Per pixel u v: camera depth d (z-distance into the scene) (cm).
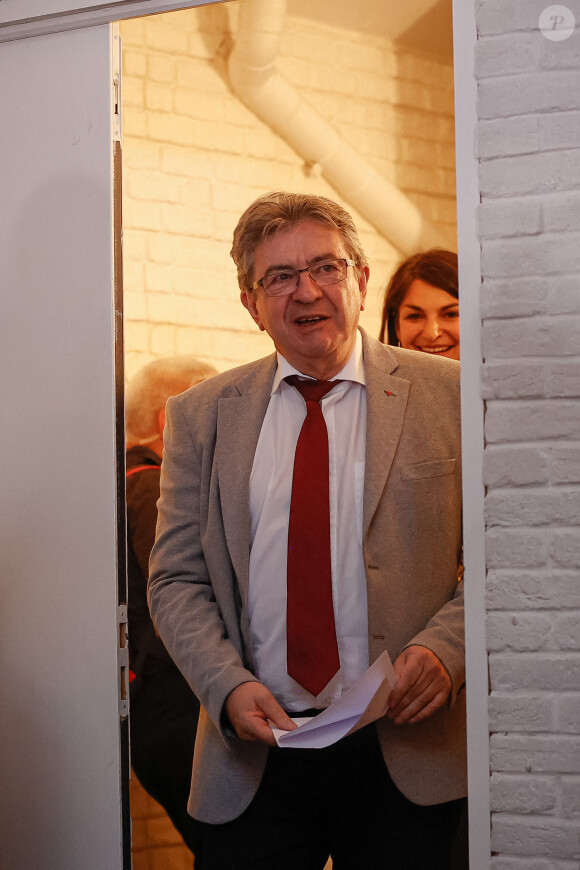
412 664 204
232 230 273
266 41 271
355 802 212
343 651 217
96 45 212
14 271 214
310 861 213
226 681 207
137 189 275
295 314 233
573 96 175
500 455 175
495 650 174
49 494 210
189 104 275
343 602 218
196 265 273
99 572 206
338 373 229
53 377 211
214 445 231
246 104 274
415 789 205
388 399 221
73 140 212
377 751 209
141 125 275
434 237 270
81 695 205
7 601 211
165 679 260
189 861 255
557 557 172
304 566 220
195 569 225
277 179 273
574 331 173
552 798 171
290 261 237
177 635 217
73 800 205
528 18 177
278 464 226
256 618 221
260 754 209
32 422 212
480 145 178
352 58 274
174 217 274
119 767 202
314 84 273
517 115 177
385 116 273
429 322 265
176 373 271
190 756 256
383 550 214
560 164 175
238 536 223
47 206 213
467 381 178
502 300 176
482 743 175
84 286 210
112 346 207
